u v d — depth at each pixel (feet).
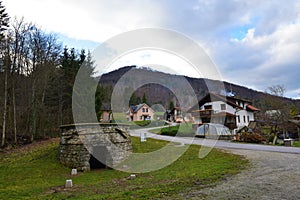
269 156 29.55
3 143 44.68
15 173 26.43
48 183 22.25
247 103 90.79
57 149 35.01
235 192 14.64
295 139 81.41
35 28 51.90
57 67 58.49
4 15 50.39
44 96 56.34
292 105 105.70
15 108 50.57
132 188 17.15
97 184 20.06
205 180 18.15
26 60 51.24
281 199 12.98
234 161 26.61
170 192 15.26
